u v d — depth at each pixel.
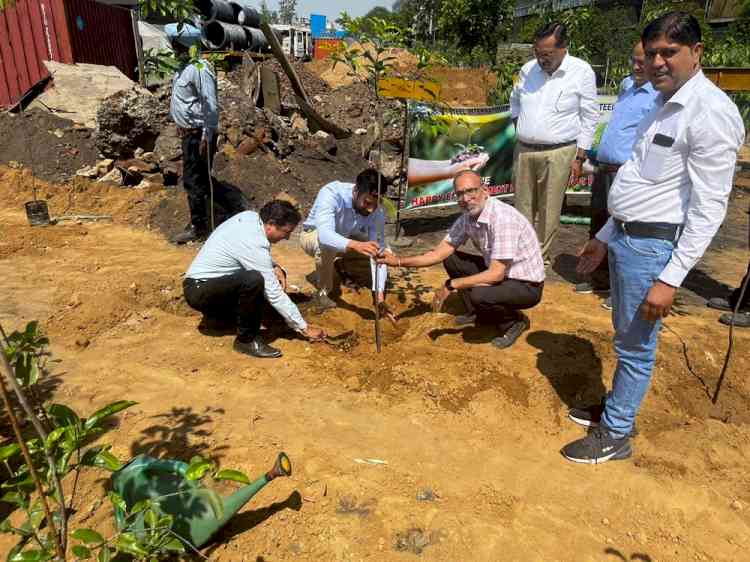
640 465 2.82
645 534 2.41
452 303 4.66
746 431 3.10
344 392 3.37
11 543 2.27
